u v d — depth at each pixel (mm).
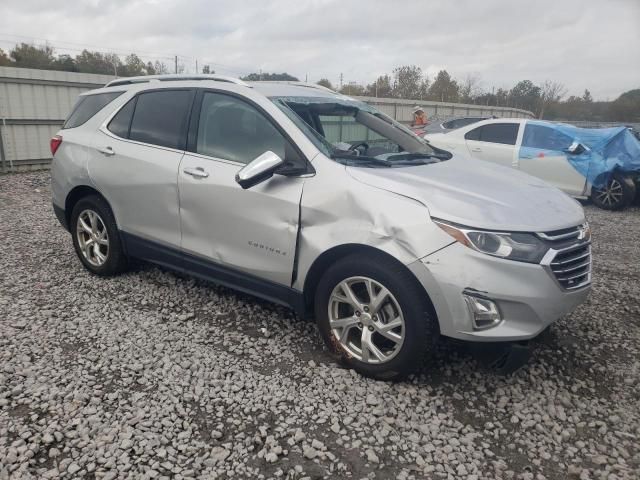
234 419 2873
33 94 12016
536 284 2932
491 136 10383
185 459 2561
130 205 4391
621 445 2809
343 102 4297
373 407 3027
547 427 2951
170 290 4613
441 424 2922
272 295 3699
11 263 5285
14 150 11922
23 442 2625
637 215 9141
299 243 3439
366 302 3297
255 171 3299
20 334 3732
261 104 3752
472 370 3484
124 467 2477
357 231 3148
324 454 2631
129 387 3137
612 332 4156
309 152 3477
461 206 3027
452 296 2906
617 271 5762
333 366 3443
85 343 3646
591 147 9492
